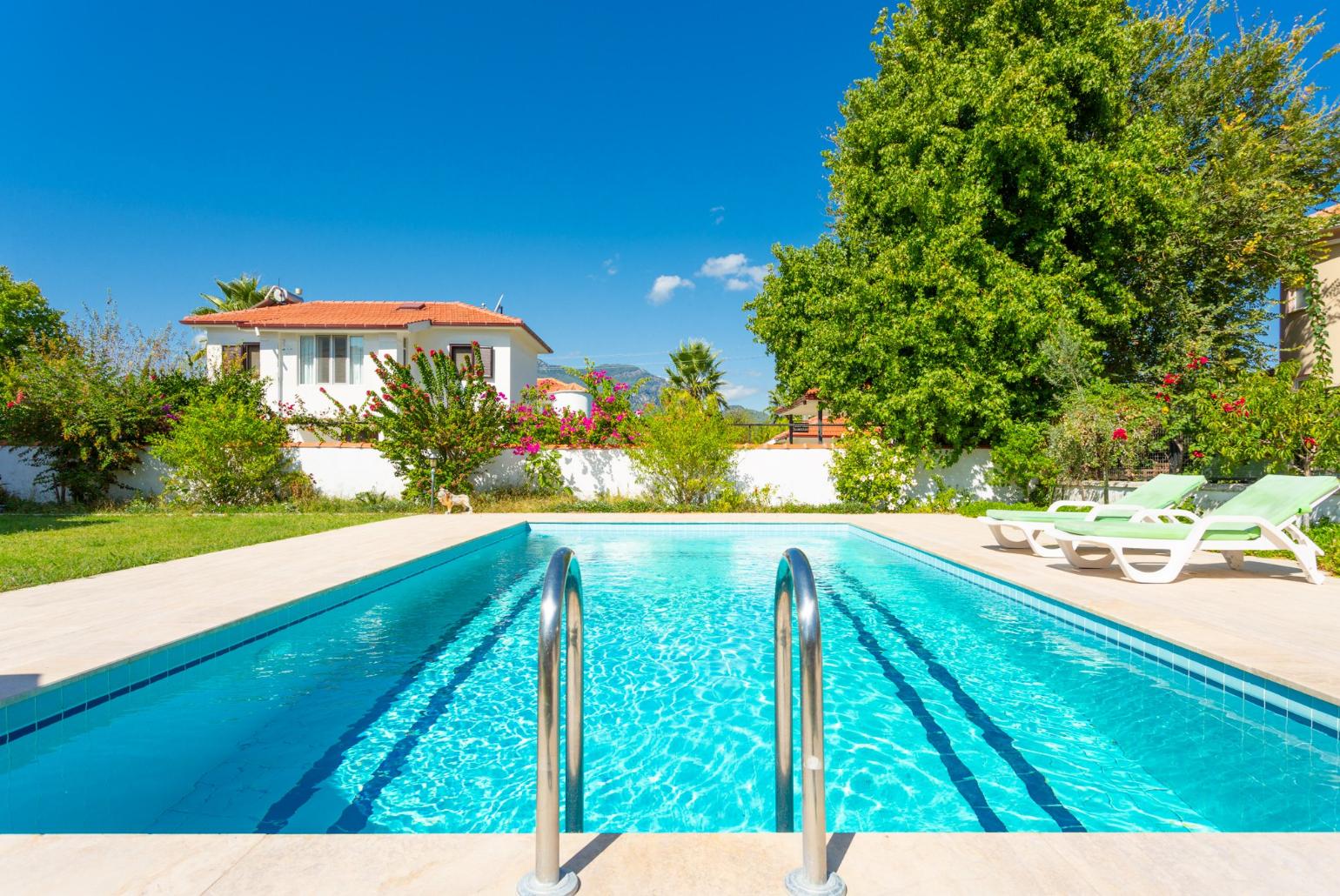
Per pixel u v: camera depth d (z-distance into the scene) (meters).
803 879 1.68
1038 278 12.52
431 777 3.19
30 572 6.13
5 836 1.91
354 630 5.77
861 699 4.16
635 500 14.81
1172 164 13.95
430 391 14.73
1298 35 15.32
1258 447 9.04
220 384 15.61
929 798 2.97
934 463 14.02
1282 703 3.46
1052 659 4.86
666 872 1.74
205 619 4.61
